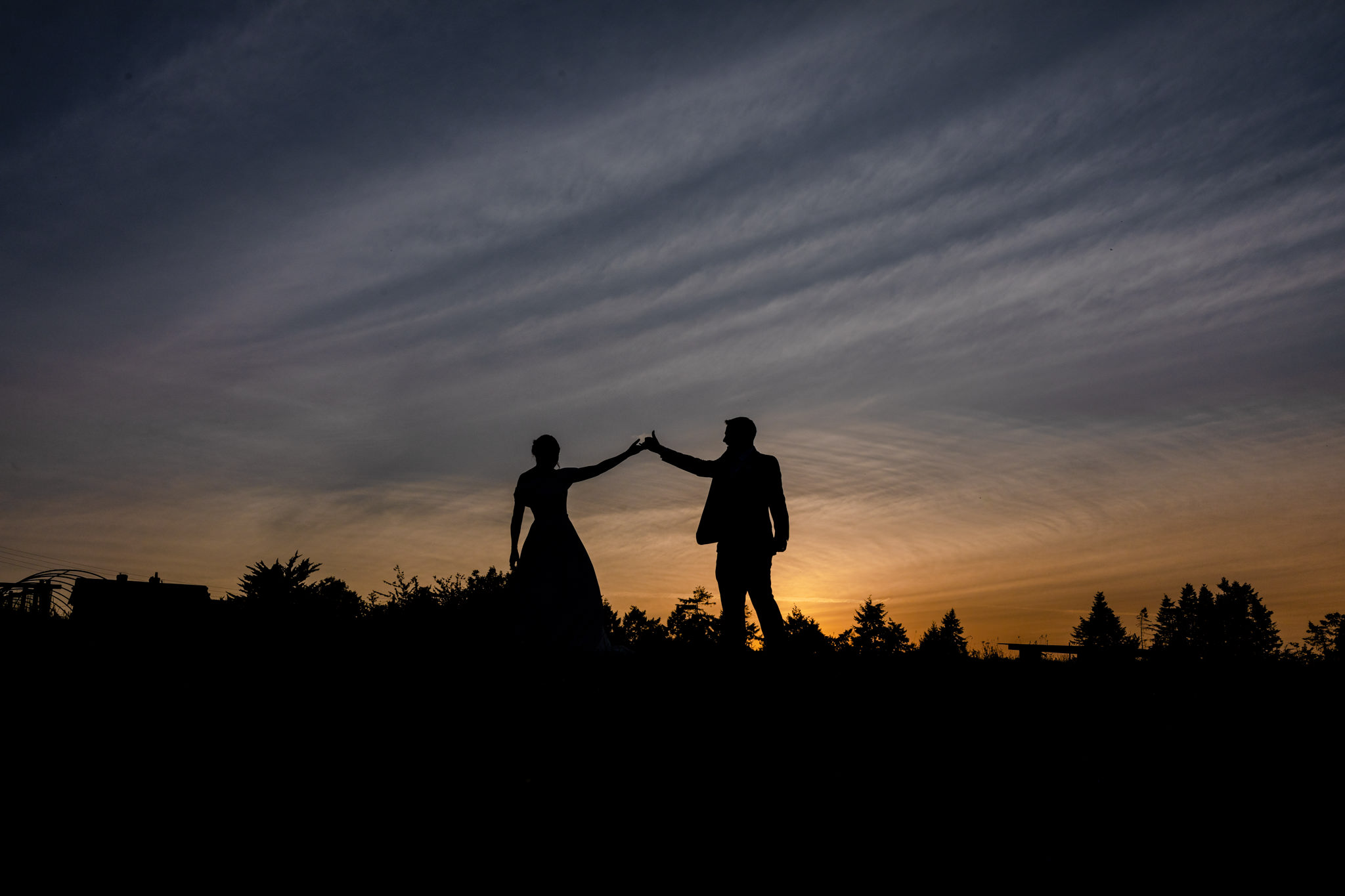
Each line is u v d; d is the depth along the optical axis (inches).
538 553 363.9
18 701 205.3
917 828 189.5
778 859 176.9
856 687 263.9
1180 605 4576.8
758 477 316.2
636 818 185.2
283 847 165.6
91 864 155.1
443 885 161.0
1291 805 206.5
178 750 192.9
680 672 275.4
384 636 325.7
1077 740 233.6
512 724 219.1
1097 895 172.9
